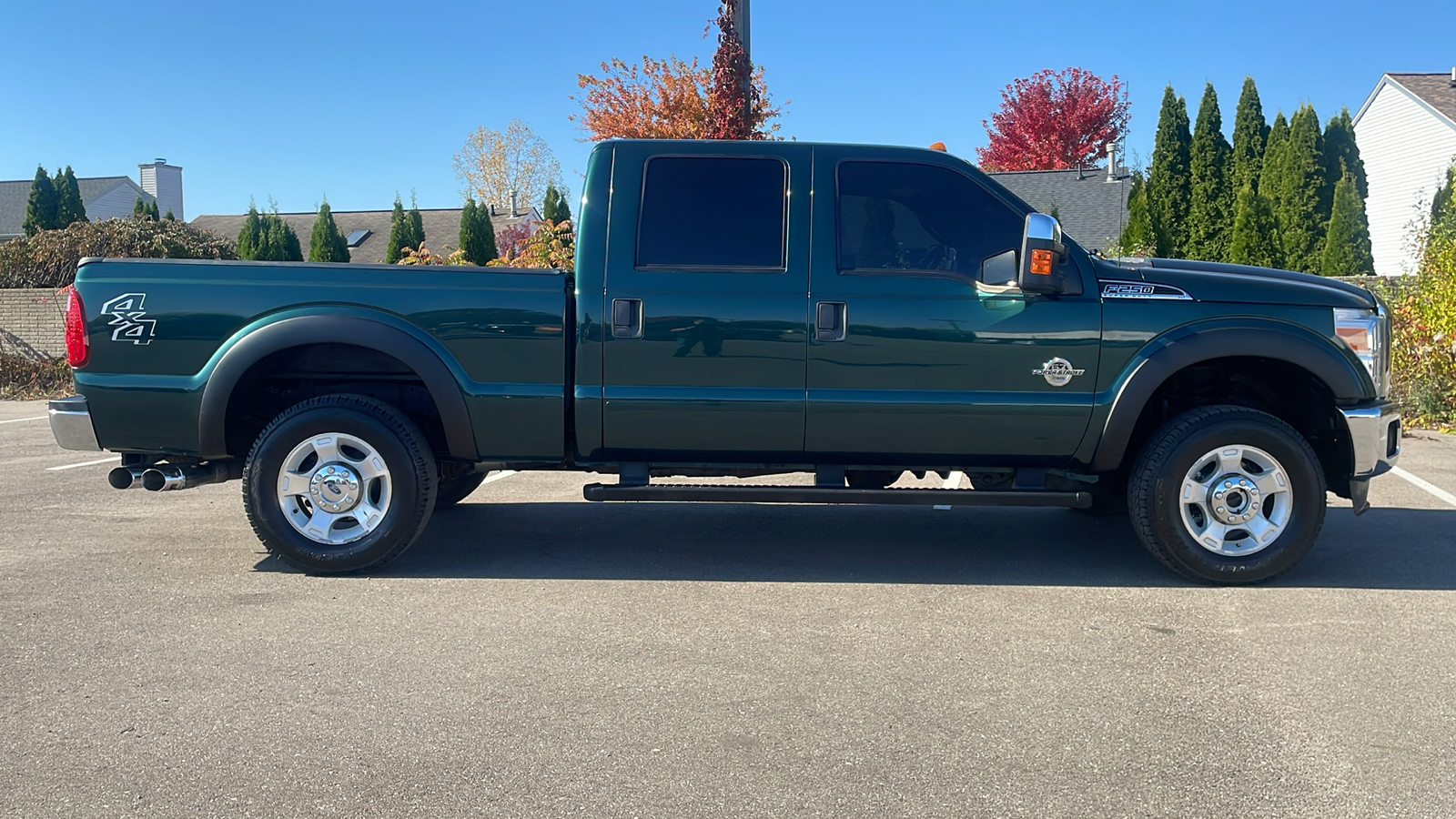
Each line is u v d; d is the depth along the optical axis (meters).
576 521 6.37
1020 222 4.88
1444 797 2.79
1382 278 12.16
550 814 2.71
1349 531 6.00
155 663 3.79
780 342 4.81
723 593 4.73
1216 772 2.94
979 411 4.80
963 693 3.52
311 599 4.62
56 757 3.03
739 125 9.87
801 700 3.46
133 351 4.87
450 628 4.21
